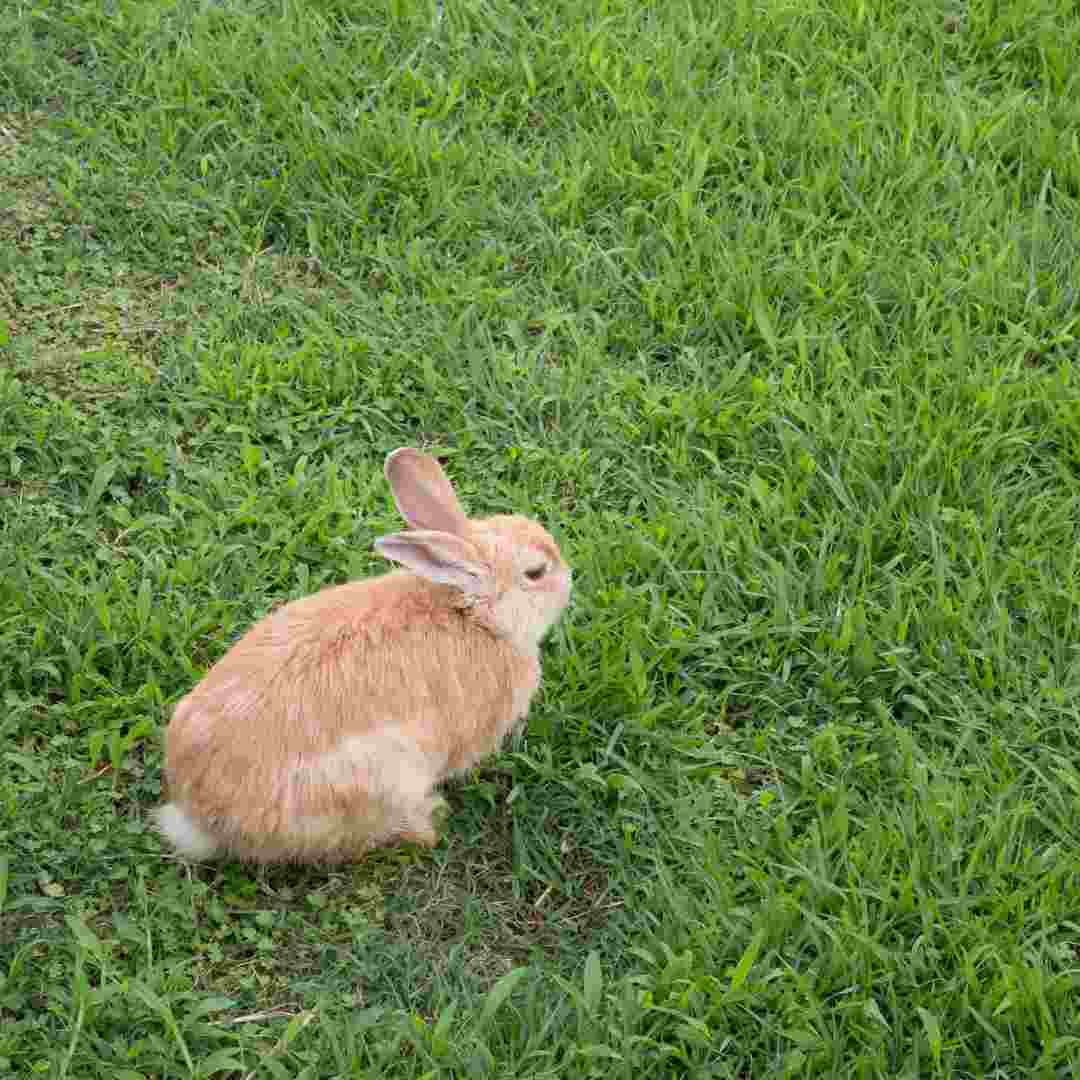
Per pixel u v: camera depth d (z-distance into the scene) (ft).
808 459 8.45
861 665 7.97
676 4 10.29
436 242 9.31
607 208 9.48
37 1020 7.11
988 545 8.26
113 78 9.87
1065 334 8.89
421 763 7.41
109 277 9.14
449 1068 7.09
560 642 8.02
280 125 9.66
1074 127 9.80
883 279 9.11
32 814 7.50
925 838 7.52
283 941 7.39
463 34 10.07
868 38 10.20
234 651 7.40
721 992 7.20
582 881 7.59
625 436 8.68
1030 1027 7.16
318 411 8.68
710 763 7.80
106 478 8.35
